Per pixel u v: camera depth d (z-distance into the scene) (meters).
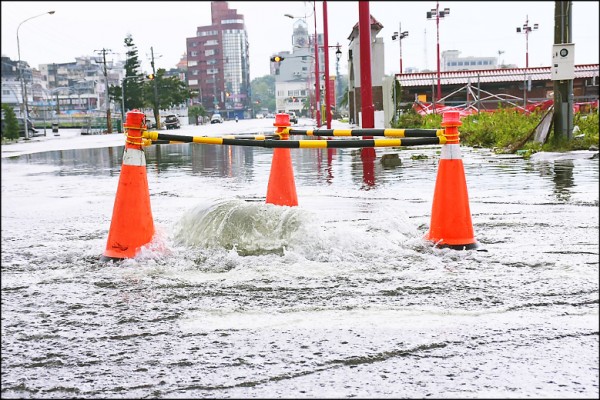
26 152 46.34
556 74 27.03
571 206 13.15
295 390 4.75
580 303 6.73
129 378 5.06
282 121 12.94
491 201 14.01
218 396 4.69
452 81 93.06
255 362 5.32
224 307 6.88
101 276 8.35
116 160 34.59
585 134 28.64
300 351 5.54
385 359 5.32
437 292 7.26
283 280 7.92
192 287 7.72
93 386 4.92
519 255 8.98
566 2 26.58
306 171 23.00
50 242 10.66
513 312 6.48
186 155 37.25
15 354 5.61
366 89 35.75
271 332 6.05
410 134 10.12
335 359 5.34
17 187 20.31
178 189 18.25
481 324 6.13
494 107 84.06
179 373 5.13
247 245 9.43
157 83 146.12
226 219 9.72
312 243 9.31
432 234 9.67
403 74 95.06
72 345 5.82
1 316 6.70
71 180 22.66
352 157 29.98
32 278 8.30
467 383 4.82
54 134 106.38
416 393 4.67
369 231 10.62
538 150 27.48
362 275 8.08
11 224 12.66
